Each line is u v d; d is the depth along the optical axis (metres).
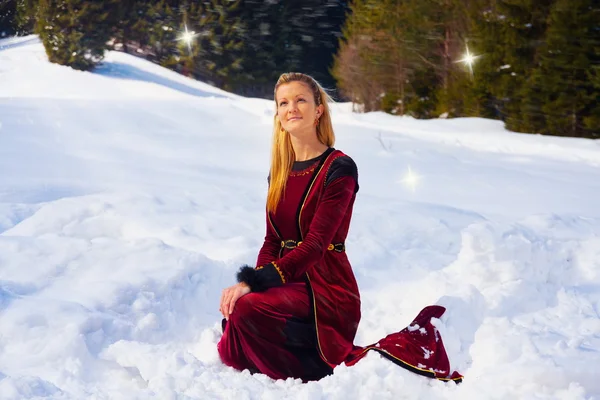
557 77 16.67
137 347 3.07
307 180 3.11
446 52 21.00
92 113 12.78
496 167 11.20
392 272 4.60
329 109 3.21
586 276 4.45
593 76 16.38
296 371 3.04
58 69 24.11
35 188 6.04
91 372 2.97
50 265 3.82
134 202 5.32
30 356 2.97
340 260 3.16
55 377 2.81
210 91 25.66
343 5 31.77
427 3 21.12
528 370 2.81
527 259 4.07
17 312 3.16
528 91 17.11
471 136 15.18
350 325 3.13
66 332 3.08
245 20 29.62
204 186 7.04
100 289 3.57
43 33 24.73
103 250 4.07
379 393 2.76
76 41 24.39
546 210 7.89
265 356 3.05
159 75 26.28
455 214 6.21
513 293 3.84
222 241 4.75
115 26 28.06
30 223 4.72
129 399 2.58
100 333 3.21
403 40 21.56
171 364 2.94
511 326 3.26
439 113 20.56
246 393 2.73
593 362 2.91
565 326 3.69
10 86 22.28
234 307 3.04
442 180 9.59
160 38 29.27
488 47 18.36
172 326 3.54
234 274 4.14
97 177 7.29
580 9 16.47
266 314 3.03
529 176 10.44
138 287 3.65
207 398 2.68
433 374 2.90
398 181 9.27
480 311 3.60
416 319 3.20
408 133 14.91
